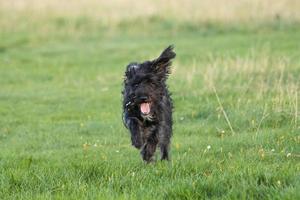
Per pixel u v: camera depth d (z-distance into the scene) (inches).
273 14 1316.4
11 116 703.7
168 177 378.0
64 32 1355.8
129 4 1472.7
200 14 1365.7
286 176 346.3
